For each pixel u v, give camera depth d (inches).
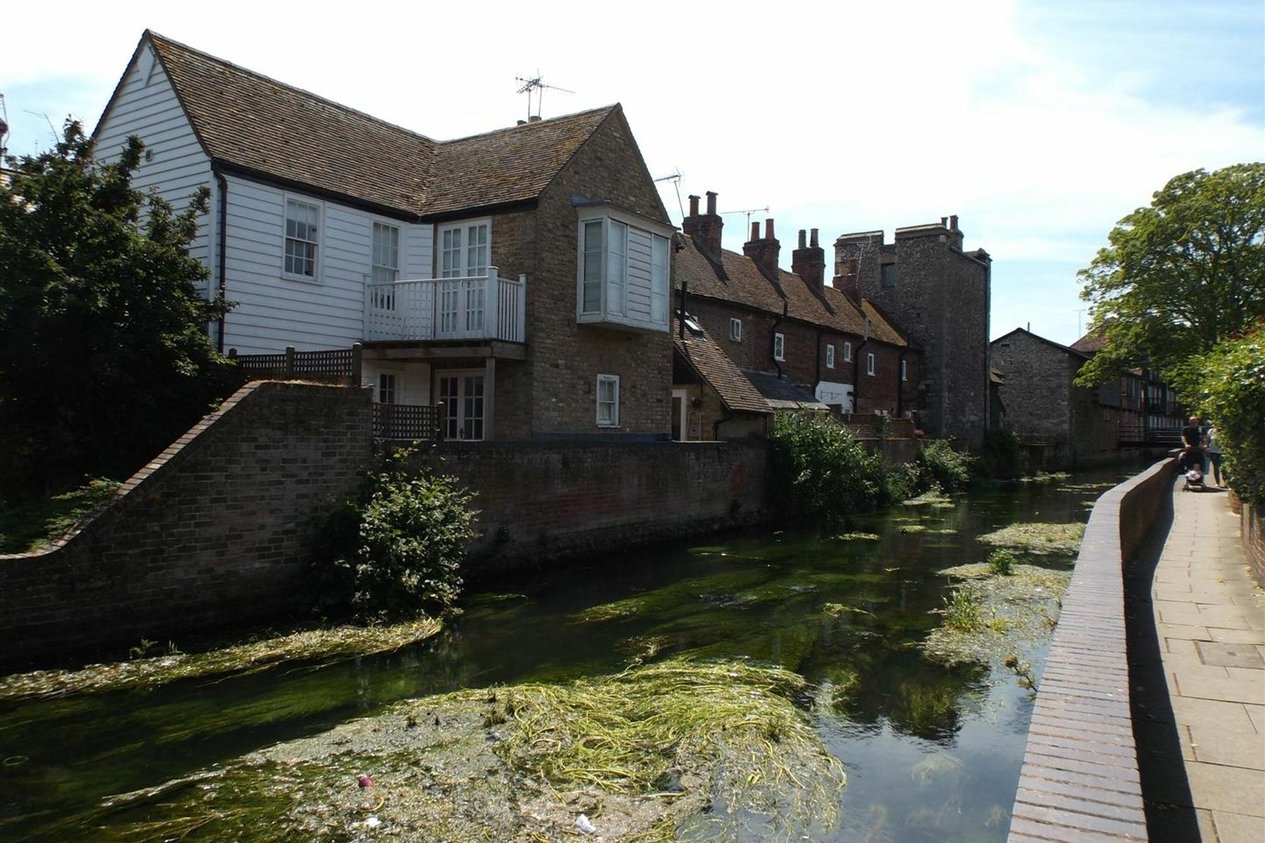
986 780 235.8
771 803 217.2
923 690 313.1
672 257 809.5
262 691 297.4
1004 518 903.7
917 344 1694.1
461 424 666.2
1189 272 1353.3
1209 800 173.3
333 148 650.8
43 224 390.0
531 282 628.7
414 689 304.5
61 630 314.3
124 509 333.1
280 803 212.7
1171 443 2458.2
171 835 197.2
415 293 631.8
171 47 576.1
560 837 197.3
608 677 319.3
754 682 314.5
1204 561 444.8
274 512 389.1
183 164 545.6
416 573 403.2
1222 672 253.8
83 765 235.3
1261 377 349.1
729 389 903.1
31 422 418.0
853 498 922.7
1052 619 421.4
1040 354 2105.1
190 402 441.4
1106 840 111.8
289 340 569.9
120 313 399.2
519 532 536.4
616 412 715.4
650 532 668.7
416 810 209.0
